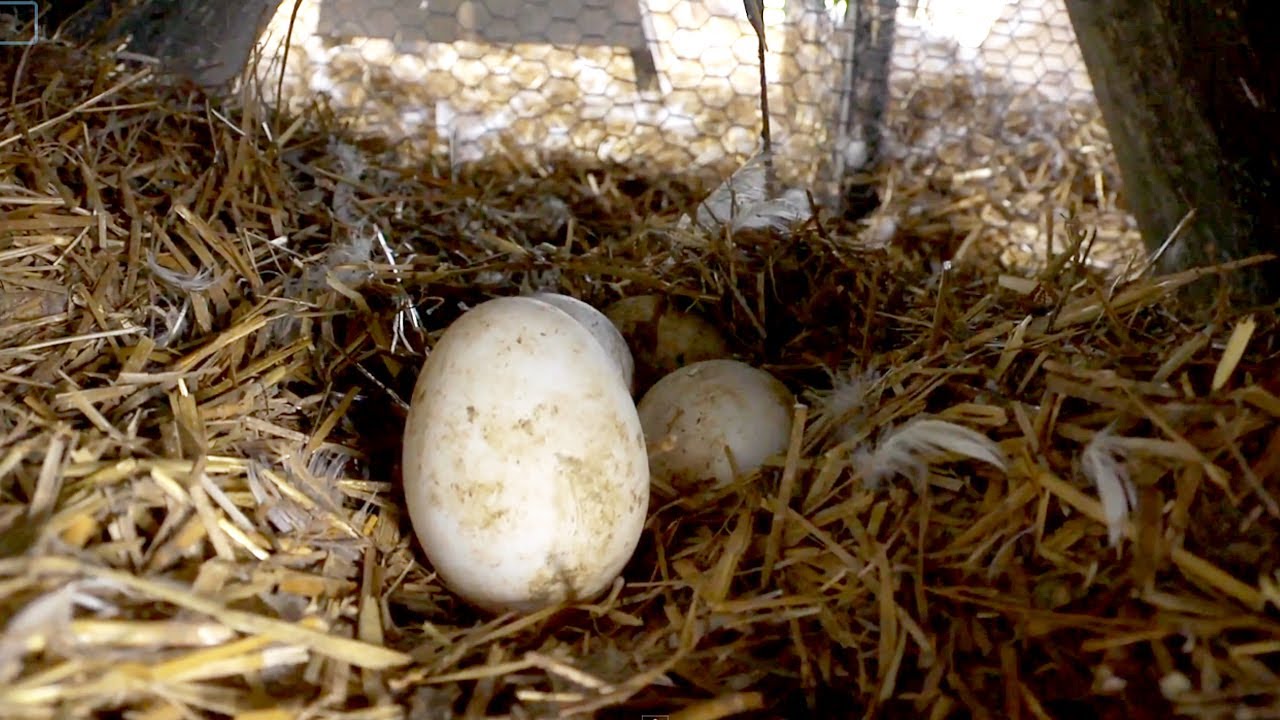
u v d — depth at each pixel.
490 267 0.53
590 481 0.37
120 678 0.30
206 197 0.50
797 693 0.37
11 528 0.33
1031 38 0.75
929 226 0.69
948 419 0.41
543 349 0.37
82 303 0.44
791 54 0.71
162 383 0.41
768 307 0.53
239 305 0.46
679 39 0.76
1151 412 0.37
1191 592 0.35
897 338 0.50
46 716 0.29
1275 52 0.43
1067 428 0.39
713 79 0.76
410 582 0.39
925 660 0.36
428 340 0.47
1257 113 0.45
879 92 0.70
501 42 0.77
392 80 0.75
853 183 0.71
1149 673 0.34
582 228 0.61
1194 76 0.47
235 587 0.35
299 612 0.35
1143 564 0.35
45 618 0.30
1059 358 0.42
